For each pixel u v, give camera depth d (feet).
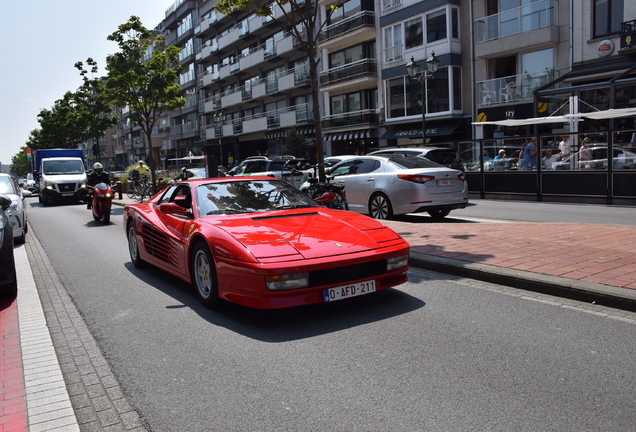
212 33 166.61
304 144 109.29
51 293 19.38
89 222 46.57
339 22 105.29
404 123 94.53
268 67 137.08
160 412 9.49
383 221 33.17
